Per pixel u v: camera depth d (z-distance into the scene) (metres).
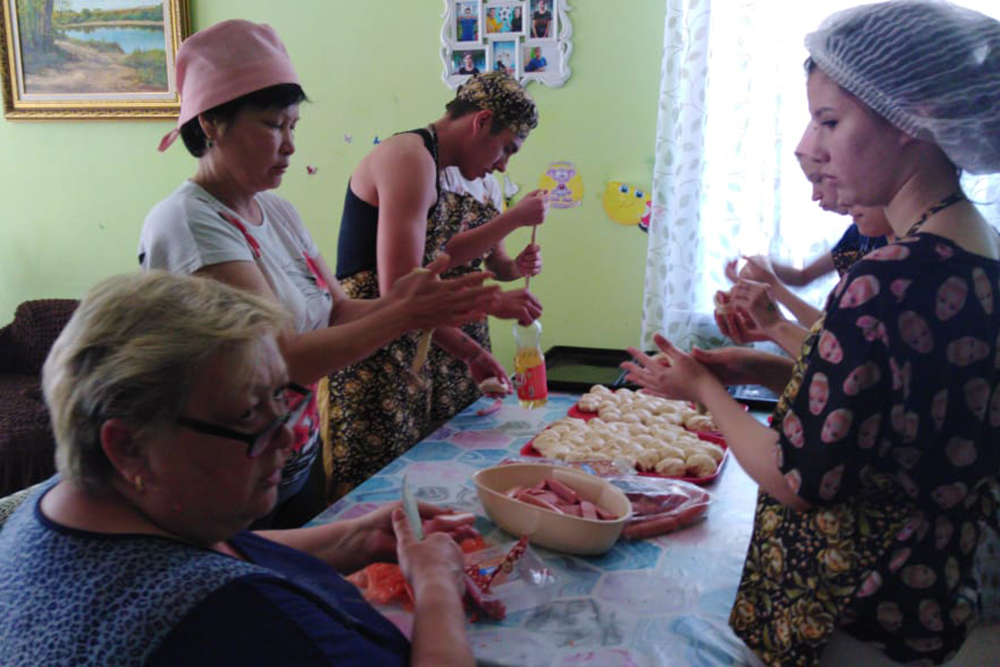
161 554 0.69
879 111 0.85
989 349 0.84
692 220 2.78
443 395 2.27
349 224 2.04
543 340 3.27
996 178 1.77
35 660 0.65
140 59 3.46
